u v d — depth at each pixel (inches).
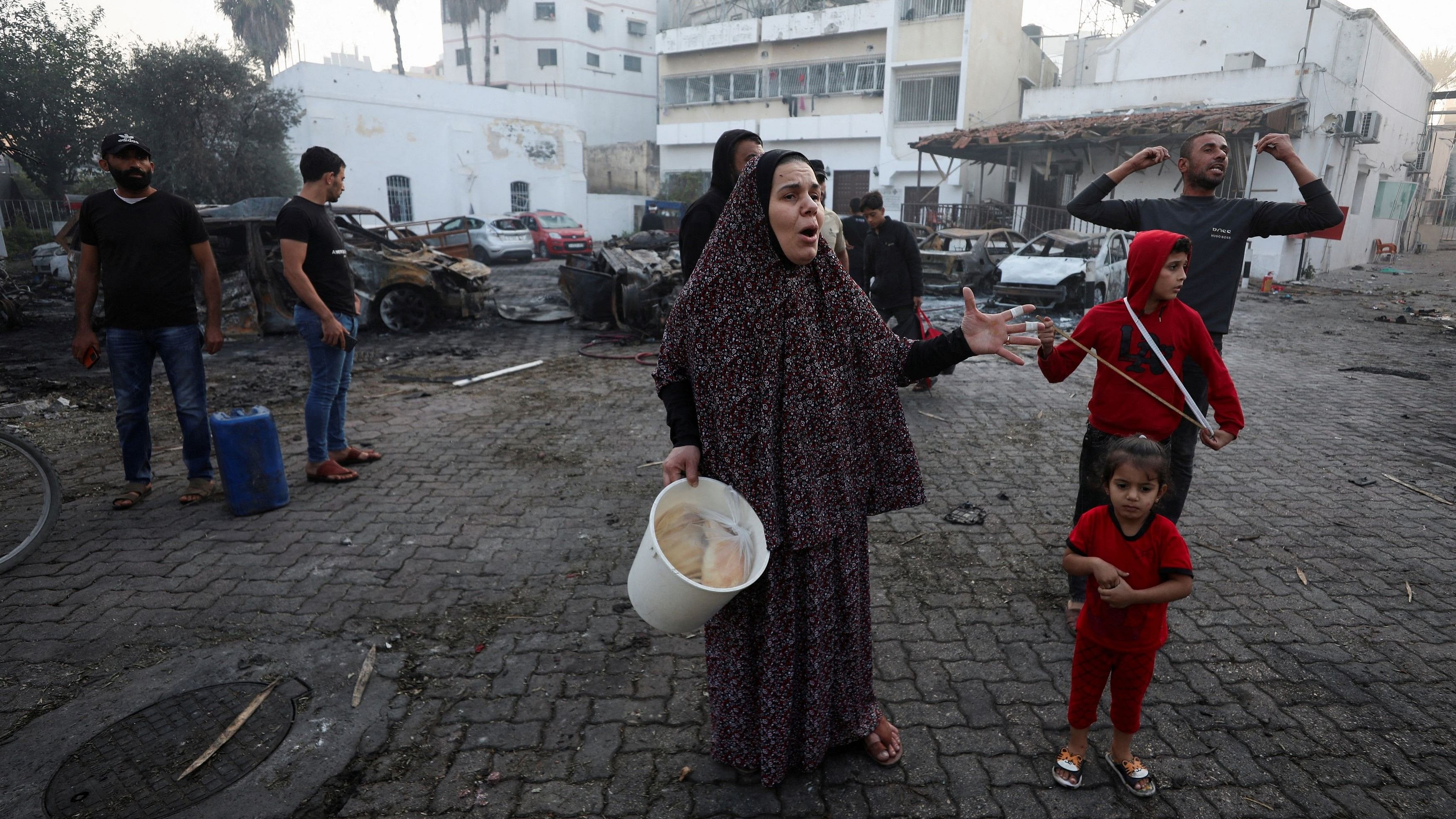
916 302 275.6
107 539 160.6
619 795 93.0
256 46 1492.4
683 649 123.3
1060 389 306.2
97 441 229.9
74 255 495.8
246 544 159.0
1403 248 1291.8
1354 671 118.1
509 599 139.0
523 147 1258.0
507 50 1662.2
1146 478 87.4
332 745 101.4
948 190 1041.5
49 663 118.6
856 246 283.9
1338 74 803.4
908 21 1047.6
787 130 1187.3
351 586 142.6
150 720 105.9
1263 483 199.2
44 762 98.3
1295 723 106.3
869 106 1120.2
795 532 82.4
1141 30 918.4
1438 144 1670.8
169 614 132.5
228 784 94.7
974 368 344.5
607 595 140.3
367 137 1098.7
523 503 183.2
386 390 297.7
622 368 342.0
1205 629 129.7
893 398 88.1
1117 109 853.8
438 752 100.4
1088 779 96.0
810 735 91.1
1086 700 92.8
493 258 918.4
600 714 107.7
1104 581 85.6
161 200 169.0
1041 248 555.5
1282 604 137.9
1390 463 216.5
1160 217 137.3
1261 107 714.8
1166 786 94.8
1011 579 147.5
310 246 182.5
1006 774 96.6
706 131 1290.6
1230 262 132.6
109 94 807.1
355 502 182.7
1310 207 126.8
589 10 1659.7
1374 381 323.0
